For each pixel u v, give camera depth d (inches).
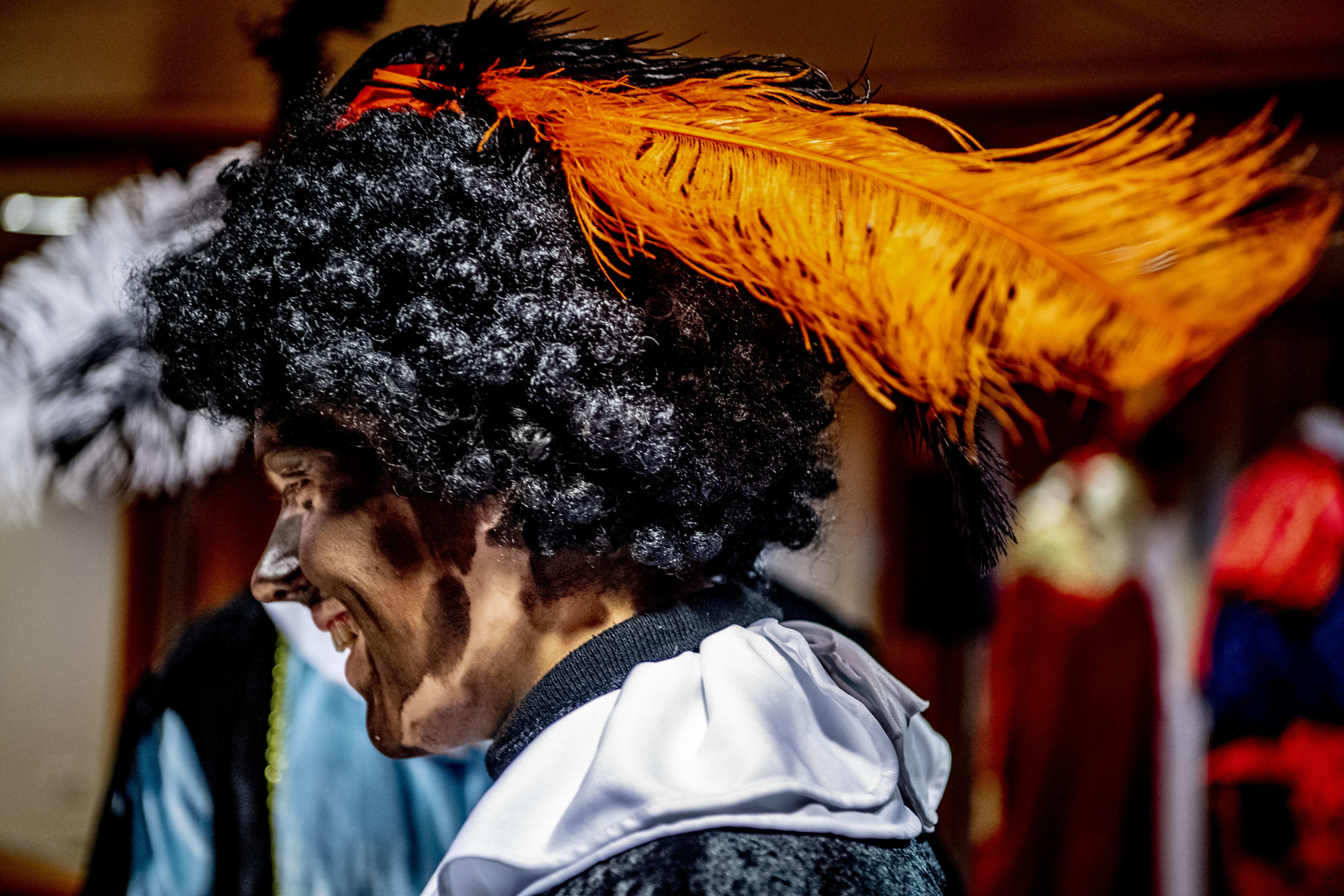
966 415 19.3
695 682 21.2
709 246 19.9
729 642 21.8
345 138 21.7
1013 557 113.2
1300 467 91.8
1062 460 118.0
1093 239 17.0
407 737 22.5
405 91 22.4
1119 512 111.3
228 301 21.5
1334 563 87.0
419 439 20.3
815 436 24.3
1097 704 108.7
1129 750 108.4
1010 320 17.8
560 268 20.6
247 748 38.6
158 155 84.2
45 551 95.0
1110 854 107.7
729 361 21.5
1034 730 109.4
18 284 46.8
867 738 21.6
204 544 84.1
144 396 46.7
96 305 46.2
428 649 21.9
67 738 98.0
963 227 18.4
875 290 19.0
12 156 83.7
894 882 19.1
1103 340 16.9
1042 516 113.3
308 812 38.2
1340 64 69.2
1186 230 16.6
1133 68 70.9
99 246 46.7
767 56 23.4
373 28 27.2
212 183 42.7
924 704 25.5
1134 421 113.7
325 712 38.9
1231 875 90.7
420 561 21.7
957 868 30.1
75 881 93.7
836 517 28.0
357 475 21.6
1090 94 75.5
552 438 20.5
